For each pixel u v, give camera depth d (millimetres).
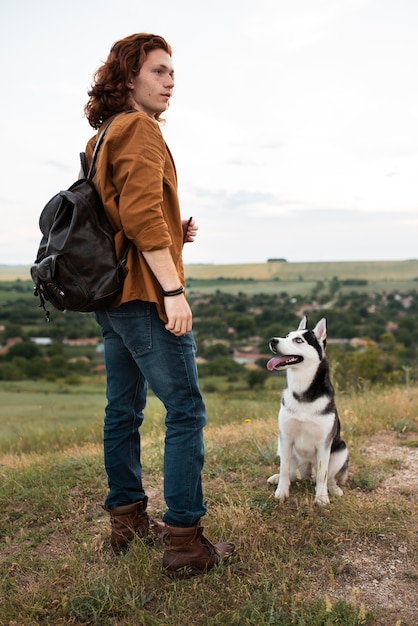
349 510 3590
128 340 2701
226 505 3770
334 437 4047
